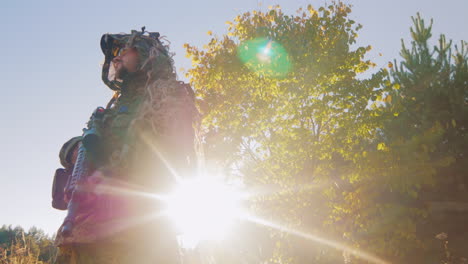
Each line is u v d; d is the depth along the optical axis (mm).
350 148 11633
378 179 10562
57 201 1503
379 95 11453
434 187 13320
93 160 1413
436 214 12500
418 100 15078
